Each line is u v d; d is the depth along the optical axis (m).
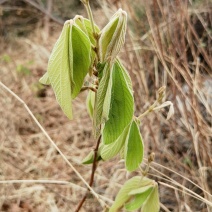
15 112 0.55
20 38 0.79
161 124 0.41
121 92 0.15
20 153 0.48
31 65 0.68
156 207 0.20
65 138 0.51
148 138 0.40
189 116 0.39
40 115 0.56
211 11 0.47
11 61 0.69
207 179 0.37
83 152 0.48
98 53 0.15
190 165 0.38
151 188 0.20
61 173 0.44
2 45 0.78
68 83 0.15
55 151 0.48
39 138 0.51
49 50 0.71
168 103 0.18
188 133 0.36
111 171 0.42
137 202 0.20
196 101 0.34
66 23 0.14
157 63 0.44
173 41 0.39
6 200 0.41
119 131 0.16
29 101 0.58
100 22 0.65
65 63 0.14
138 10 0.48
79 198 0.40
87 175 0.43
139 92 0.40
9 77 0.64
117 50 0.14
